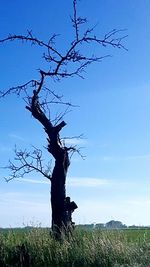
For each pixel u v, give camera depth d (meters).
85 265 17.56
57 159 23.19
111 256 17.81
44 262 18.06
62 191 22.95
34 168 23.30
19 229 21.19
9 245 19.56
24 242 19.31
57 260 18.00
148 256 17.38
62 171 23.16
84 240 19.36
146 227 28.75
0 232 20.89
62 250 18.48
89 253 18.03
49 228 21.91
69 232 21.06
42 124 23.45
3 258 18.17
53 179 23.11
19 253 18.11
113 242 18.73
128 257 17.62
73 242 19.48
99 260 17.58
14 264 18.02
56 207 22.77
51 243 19.56
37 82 23.38
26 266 17.73
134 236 21.97
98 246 18.42
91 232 20.72
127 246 18.75
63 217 22.48
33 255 18.33
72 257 18.09
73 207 22.72
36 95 23.31
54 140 23.17
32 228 20.92
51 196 23.02
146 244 19.00
